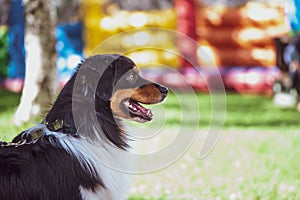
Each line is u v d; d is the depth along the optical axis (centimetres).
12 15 1625
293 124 1177
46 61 1068
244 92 1606
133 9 2036
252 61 1655
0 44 1634
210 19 1664
